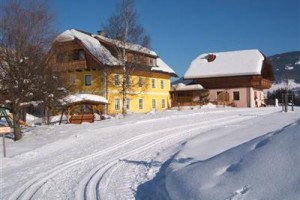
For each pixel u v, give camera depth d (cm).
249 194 661
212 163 904
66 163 1455
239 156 868
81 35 4719
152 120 2939
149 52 4931
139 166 1305
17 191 1066
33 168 1402
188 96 5881
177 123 2697
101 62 4359
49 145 1945
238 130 1762
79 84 4634
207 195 729
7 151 1869
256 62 6088
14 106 2316
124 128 2502
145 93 5131
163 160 1342
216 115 3312
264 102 6638
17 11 2353
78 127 2598
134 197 907
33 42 2297
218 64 6400
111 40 4544
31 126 2941
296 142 762
